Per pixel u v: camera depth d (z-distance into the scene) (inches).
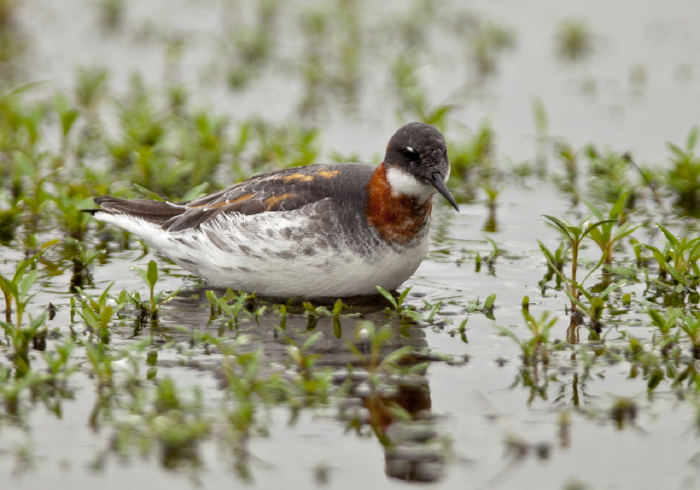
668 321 382.3
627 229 502.6
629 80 774.5
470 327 412.5
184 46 830.5
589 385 359.9
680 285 443.8
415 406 343.3
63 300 434.3
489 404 345.1
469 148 628.1
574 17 901.2
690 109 714.2
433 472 306.2
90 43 841.5
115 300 416.8
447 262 491.2
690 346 388.8
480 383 360.8
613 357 379.2
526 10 931.3
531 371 370.9
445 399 348.5
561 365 375.2
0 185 566.6
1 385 343.0
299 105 729.0
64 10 907.4
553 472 305.7
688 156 570.9
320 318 422.6
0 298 430.0
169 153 613.9
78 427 325.1
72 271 470.0
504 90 762.8
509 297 446.6
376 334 399.9
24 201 525.0
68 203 510.6
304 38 864.3
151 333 402.0
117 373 360.8
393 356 358.3
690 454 314.3
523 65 812.6
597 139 664.4
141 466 305.1
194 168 597.3
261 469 305.4
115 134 668.1
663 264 450.3
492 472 306.5
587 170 625.3
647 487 297.6
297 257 421.4
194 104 718.5
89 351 352.5
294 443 319.3
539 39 863.1
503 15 917.2
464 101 737.6
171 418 325.1
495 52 836.0
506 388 357.4
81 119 690.2
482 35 844.6
